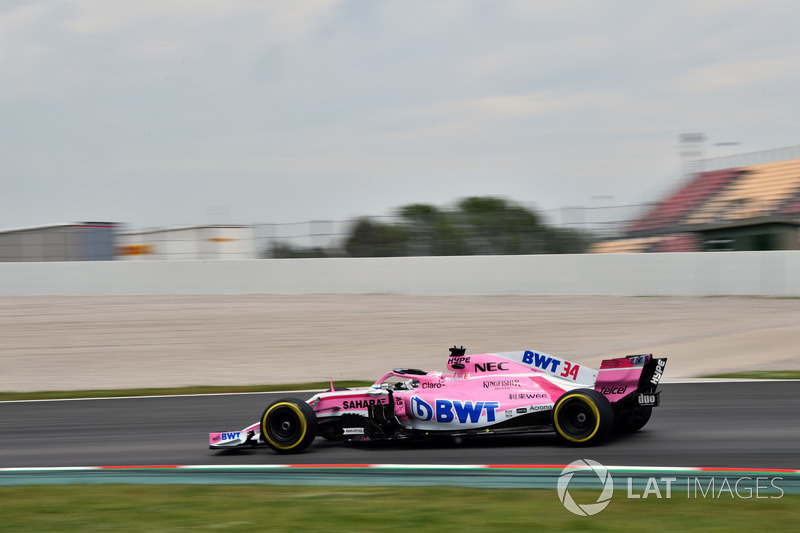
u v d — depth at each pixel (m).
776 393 16.86
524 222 39.75
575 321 30.61
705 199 42.47
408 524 8.32
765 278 32.47
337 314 34.69
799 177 40.81
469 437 13.09
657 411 15.16
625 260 34.91
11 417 18.66
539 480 9.97
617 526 7.97
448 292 37.56
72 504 9.95
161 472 11.87
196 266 41.66
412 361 25.53
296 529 8.31
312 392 20.41
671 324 29.08
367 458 11.97
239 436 13.03
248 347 29.64
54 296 42.84
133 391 22.56
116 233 46.81
